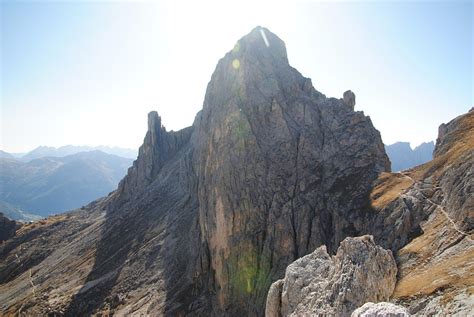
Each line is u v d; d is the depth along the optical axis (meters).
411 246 41.97
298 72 116.25
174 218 144.12
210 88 121.31
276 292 37.06
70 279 149.50
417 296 28.52
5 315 140.62
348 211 72.06
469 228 36.41
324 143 93.81
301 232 75.31
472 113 70.94
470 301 23.75
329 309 29.66
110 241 168.25
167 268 112.19
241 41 115.56
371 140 91.44
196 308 85.25
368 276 30.77
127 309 101.19
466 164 46.94
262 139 95.81
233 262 82.06
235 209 86.31
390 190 69.81
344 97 107.25
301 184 85.31
